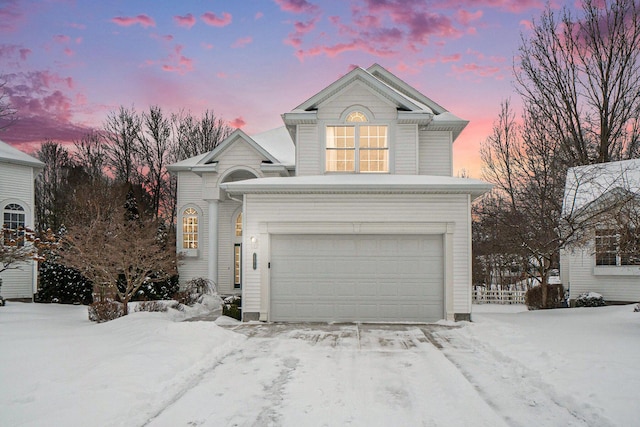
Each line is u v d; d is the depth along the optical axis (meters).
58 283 20.38
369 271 13.23
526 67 27.19
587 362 7.41
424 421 5.57
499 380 7.18
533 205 22.72
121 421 5.44
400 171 14.92
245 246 13.37
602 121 25.34
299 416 5.76
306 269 13.30
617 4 24.75
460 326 12.08
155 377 6.99
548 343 8.98
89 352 8.48
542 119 27.38
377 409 5.99
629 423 5.13
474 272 30.47
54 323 13.00
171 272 18.06
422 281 13.15
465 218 13.12
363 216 13.23
